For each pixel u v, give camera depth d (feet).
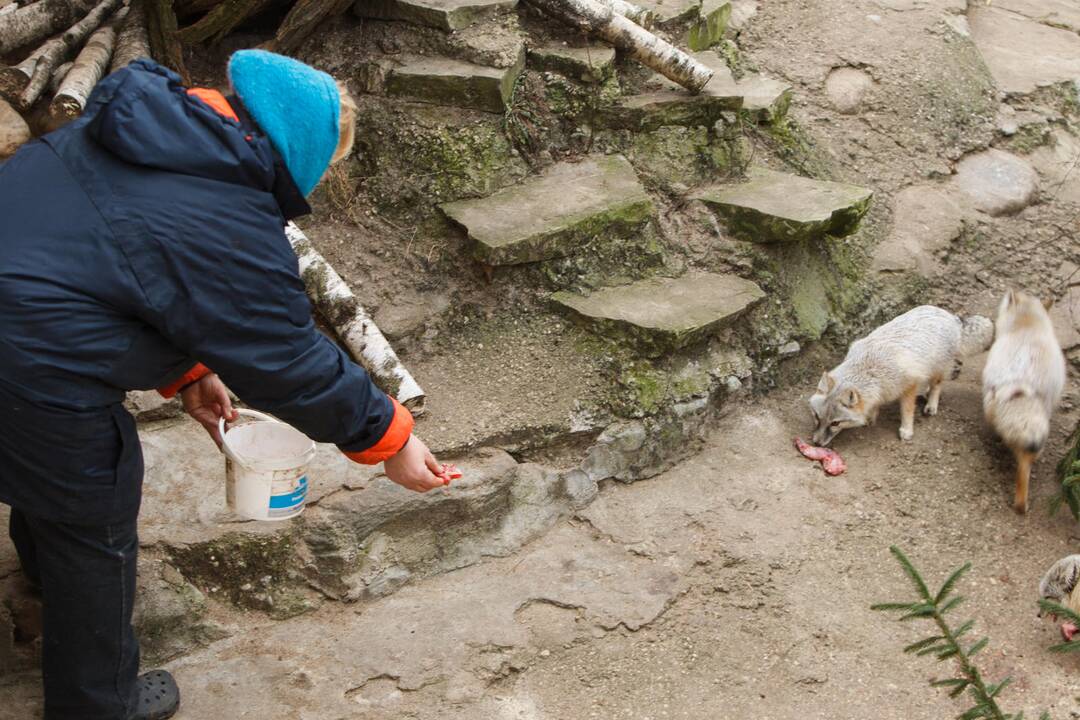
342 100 9.86
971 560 15.78
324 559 13.84
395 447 10.27
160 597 12.98
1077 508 15.56
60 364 8.96
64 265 8.83
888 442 17.69
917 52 24.27
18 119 16.37
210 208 8.86
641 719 13.02
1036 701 13.56
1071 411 18.80
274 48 17.85
